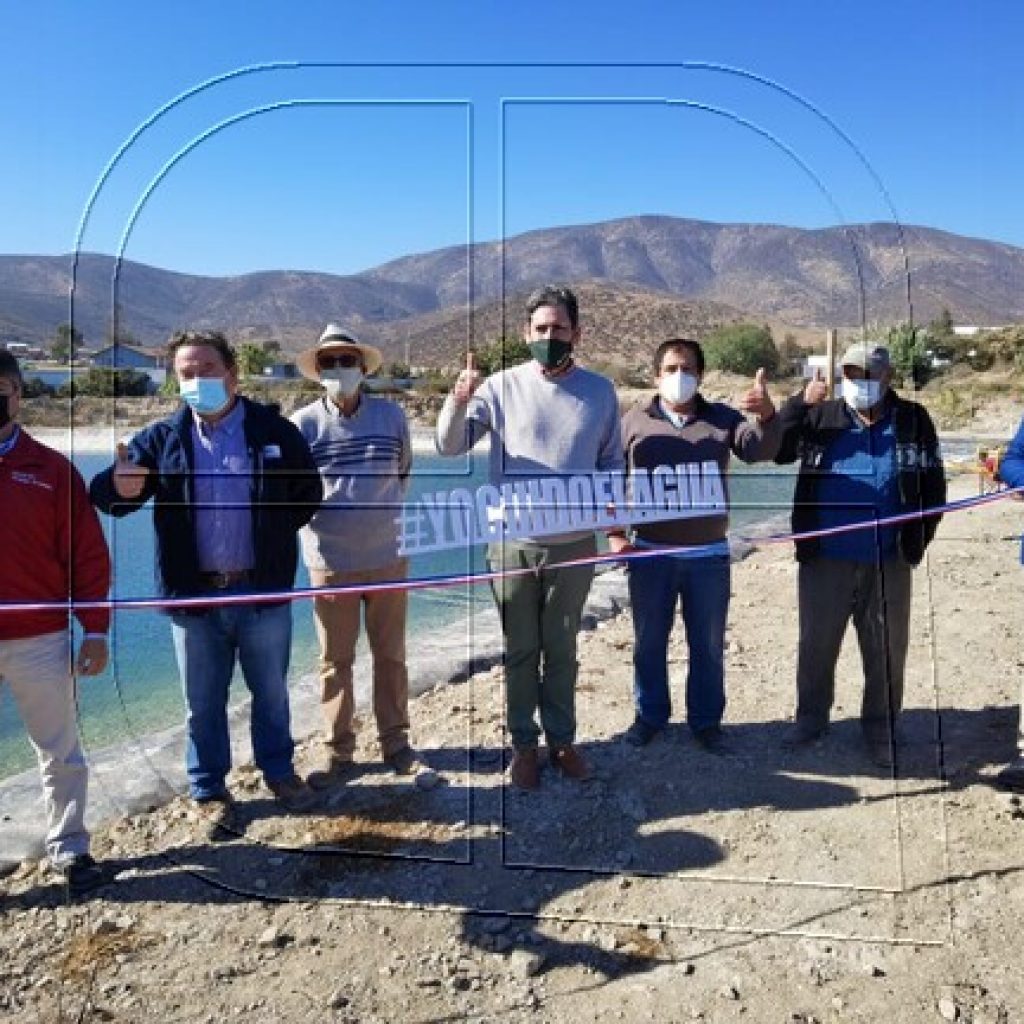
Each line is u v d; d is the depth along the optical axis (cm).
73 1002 270
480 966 286
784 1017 261
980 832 354
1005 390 1477
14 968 287
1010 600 723
